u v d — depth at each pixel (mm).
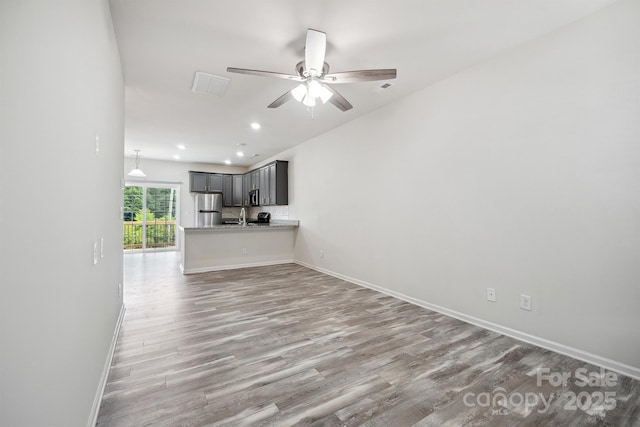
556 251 2219
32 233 780
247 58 2625
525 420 1512
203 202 7648
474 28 2217
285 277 4766
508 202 2508
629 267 1889
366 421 1501
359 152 4246
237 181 8367
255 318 2936
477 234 2742
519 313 2441
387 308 3238
